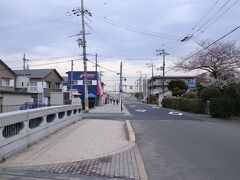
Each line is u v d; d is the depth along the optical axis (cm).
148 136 1497
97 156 950
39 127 1180
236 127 2038
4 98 3638
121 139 1316
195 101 4025
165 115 3359
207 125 2170
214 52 3838
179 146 1203
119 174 766
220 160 945
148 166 866
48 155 934
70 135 1374
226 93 3459
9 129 892
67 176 732
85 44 4050
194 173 791
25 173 741
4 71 4831
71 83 6272
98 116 3097
